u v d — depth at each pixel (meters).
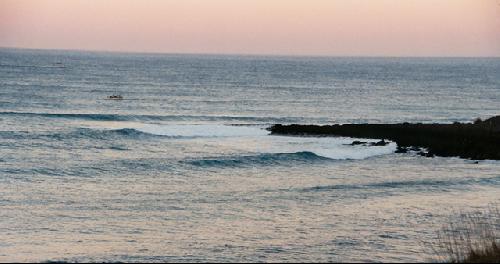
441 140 79.56
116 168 62.25
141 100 145.75
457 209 45.34
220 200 48.97
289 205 47.16
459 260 26.72
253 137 85.69
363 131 87.50
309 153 70.12
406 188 53.94
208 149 75.56
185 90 182.25
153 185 55.00
